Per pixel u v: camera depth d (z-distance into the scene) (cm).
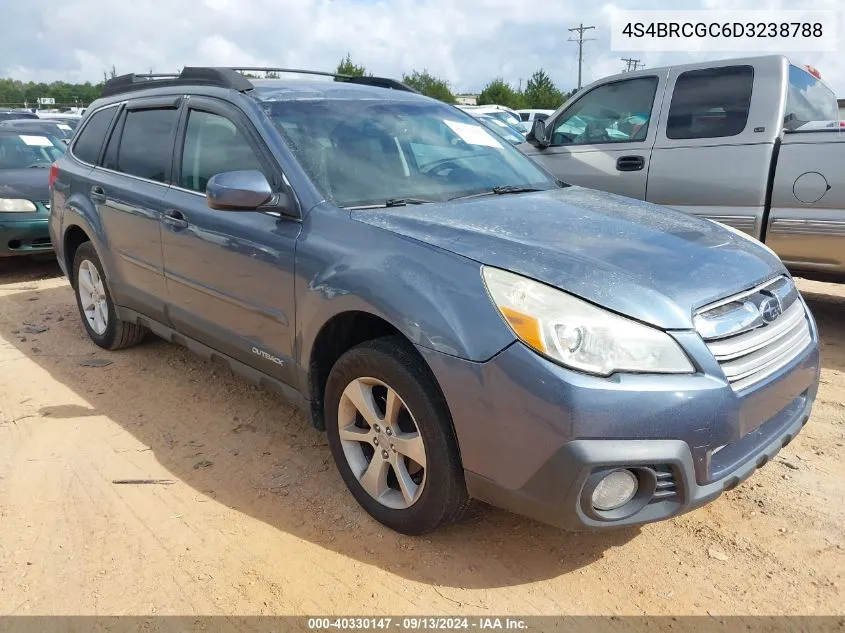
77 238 505
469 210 300
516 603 245
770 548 273
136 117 437
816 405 400
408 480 271
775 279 279
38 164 840
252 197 299
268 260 310
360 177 321
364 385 277
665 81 562
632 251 261
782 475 325
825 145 484
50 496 311
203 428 377
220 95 365
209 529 287
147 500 308
